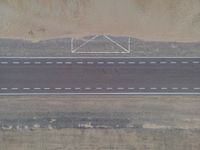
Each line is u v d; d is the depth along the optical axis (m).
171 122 45.19
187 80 45.81
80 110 45.50
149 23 45.62
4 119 45.28
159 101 45.59
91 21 45.62
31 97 45.72
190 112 45.38
